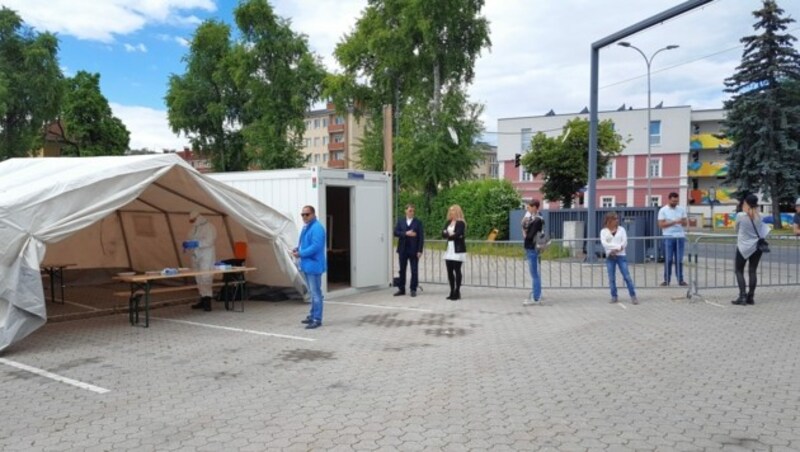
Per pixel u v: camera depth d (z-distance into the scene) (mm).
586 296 11617
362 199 12781
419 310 10375
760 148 35781
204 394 5672
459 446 4324
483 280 14008
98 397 5617
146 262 14273
